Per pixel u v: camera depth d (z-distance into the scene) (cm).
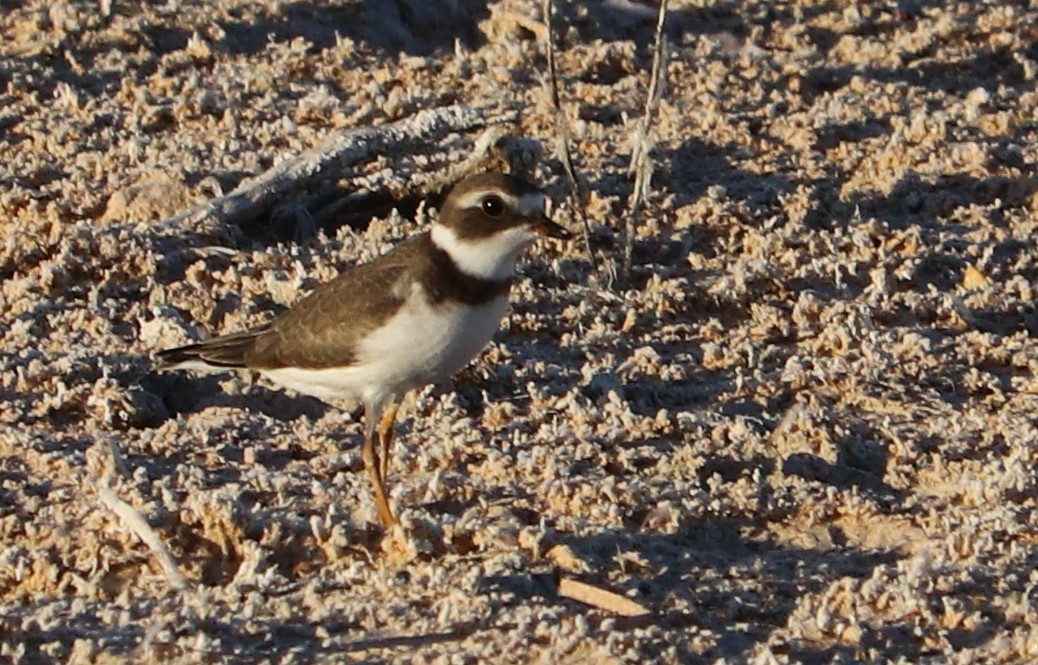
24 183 1545
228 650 949
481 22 1936
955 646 967
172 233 1446
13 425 1209
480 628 971
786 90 1791
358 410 1243
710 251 1491
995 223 1546
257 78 1741
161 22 1834
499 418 1219
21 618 977
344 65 1795
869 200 1570
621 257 1466
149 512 1060
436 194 1537
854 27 1941
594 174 1570
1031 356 1317
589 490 1107
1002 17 1964
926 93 1795
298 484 1127
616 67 1822
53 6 1831
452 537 1055
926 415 1236
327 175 1529
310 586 1002
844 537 1093
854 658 956
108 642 955
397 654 951
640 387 1272
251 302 1362
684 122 1694
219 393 1266
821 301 1383
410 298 1055
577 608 995
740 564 1056
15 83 1706
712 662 948
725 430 1199
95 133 1638
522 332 1354
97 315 1343
